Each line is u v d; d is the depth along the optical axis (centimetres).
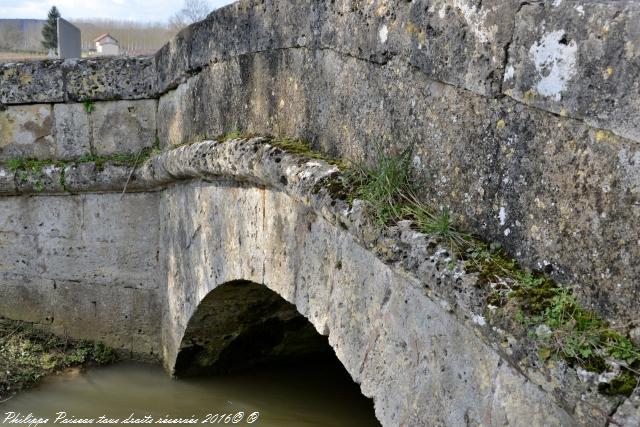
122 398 546
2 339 610
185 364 566
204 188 462
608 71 172
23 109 604
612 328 173
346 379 587
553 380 172
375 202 253
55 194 605
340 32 296
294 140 344
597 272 178
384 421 266
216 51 425
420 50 246
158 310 593
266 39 364
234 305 506
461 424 220
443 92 237
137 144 586
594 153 179
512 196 208
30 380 564
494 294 196
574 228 185
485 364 209
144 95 575
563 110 186
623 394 158
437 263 216
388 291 261
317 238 316
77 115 594
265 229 374
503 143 211
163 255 572
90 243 604
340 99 303
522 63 200
